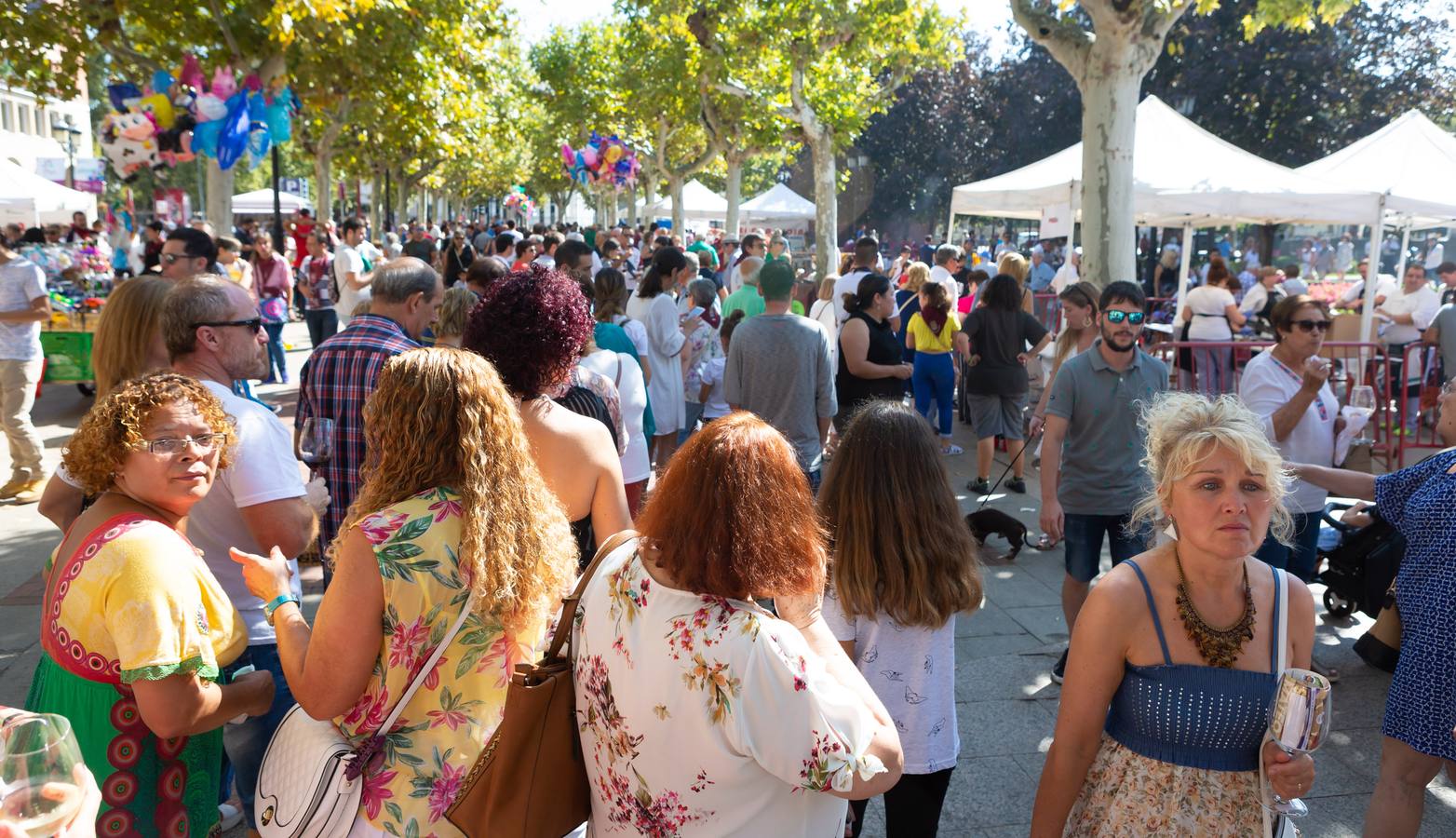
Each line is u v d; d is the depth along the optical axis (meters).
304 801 2.03
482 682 2.08
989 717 4.46
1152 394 4.45
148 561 2.10
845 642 2.72
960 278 14.41
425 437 2.09
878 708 1.88
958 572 2.67
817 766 1.67
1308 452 4.64
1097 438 4.47
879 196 43.28
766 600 1.85
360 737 2.06
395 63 14.88
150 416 2.23
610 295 6.46
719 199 36.84
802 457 5.49
